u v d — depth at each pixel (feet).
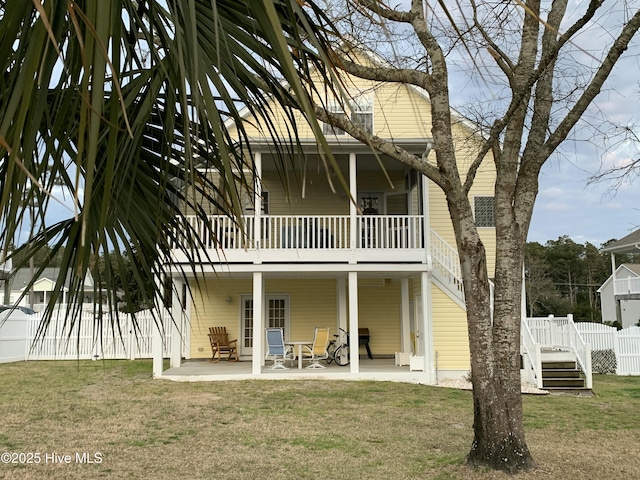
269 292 58.18
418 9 21.72
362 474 20.43
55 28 3.91
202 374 44.93
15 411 32.09
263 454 23.21
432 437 26.14
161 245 9.36
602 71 20.11
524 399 38.11
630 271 112.78
